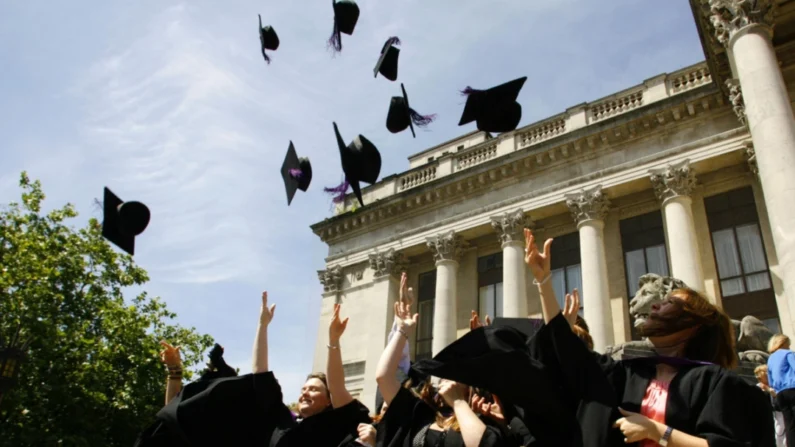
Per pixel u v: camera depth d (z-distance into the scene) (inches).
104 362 1099.9
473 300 1101.1
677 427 134.2
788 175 545.3
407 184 1279.5
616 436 135.6
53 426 981.2
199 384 222.1
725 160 891.4
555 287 1017.5
